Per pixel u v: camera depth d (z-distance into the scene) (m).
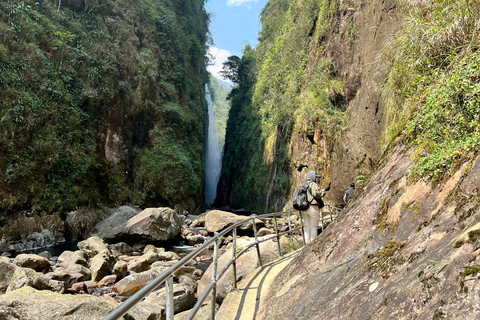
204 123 48.50
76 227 16.11
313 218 6.16
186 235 15.49
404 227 2.53
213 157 58.41
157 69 25.84
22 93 15.11
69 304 4.48
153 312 5.10
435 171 2.60
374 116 12.21
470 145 2.48
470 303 1.31
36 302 4.45
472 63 3.06
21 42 15.91
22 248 13.43
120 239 13.46
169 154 23.88
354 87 15.72
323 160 18.41
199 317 4.83
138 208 21.20
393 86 5.35
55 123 16.80
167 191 23.05
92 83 19.75
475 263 1.47
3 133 14.21
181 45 29.92
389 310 1.74
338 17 18.11
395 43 5.23
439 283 1.57
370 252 2.67
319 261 3.27
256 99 34.88
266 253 6.51
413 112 4.27
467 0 3.66
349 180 15.25
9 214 13.96
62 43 17.97
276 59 29.67
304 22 23.72
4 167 14.08
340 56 17.39
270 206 27.72
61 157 16.64
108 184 19.95
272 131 31.11
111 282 8.26
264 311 3.24
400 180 3.09
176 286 6.50
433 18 4.30
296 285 3.14
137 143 22.89
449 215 2.09
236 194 38.44
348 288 2.37
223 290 5.66
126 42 23.02
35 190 15.10
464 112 2.90
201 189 30.03
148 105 24.20
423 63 4.40
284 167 25.84
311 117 18.89
